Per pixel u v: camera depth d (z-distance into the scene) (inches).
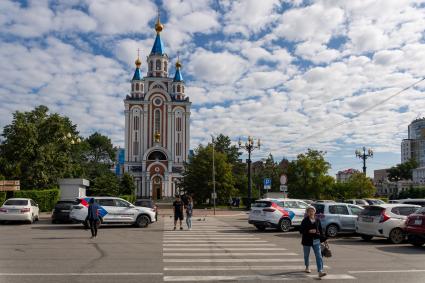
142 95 3651.6
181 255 570.3
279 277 430.3
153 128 3580.2
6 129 1840.6
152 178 3516.2
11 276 418.3
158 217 1513.3
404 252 627.8
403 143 6702.8
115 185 2413.9
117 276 422.9
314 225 442.6
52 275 424.2
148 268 469.4
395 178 5610.2
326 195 2191.2
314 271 464.4
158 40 3757.4
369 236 793.6
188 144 3604.8
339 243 749.3
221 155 2591.0
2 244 675.4
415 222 686.5
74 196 1621.6
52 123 1902.1
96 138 4244.6
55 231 910.4
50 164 1871.3
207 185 2492.6
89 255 559.8
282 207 939.3
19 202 1112.8
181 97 3683.6
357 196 2202.3
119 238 777.6
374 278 427.2
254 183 3644.2
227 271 459.2
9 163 1790.1
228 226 1102.4
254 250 627.5
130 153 3548.2
